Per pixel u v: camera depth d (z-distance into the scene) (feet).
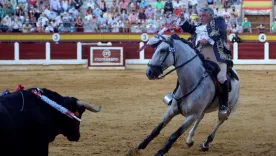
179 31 114.73
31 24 116.47
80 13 121.80
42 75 94.89
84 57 112.06
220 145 41.19
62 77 91.25
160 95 69.41
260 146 41.09
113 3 123.54
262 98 67.51
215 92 34.78
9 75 94.89
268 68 112.68
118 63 108.17
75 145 40.37
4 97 24.53
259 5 131.85
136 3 124.47
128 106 60.03
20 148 23.95
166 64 33.01
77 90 73.51
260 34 116.67
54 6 119.65
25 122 24.22
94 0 123.95
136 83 82.84
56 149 38.93
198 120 38.50
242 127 48.57
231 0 132.26
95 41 114.62
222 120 36.50
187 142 39.14
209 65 34.60
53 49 111.24
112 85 79.82
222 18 35.50
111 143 41.29
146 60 111.45
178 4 125.08
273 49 112.88
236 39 114.01
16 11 116.98
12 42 111.86
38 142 24.82
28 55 110.42
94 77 91.56
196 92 33.71
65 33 113.70
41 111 25.05
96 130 46.32
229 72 37.04
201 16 35.42
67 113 24.84
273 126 49.24
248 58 112.88
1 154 23.35
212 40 34.71
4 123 23.21
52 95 25.71
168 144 32.63
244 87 78.95
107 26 118.32
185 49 33.94
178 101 33.88
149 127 48.16
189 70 33.71
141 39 115.03
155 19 119.24
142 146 33.76
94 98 65.92
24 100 24.73
